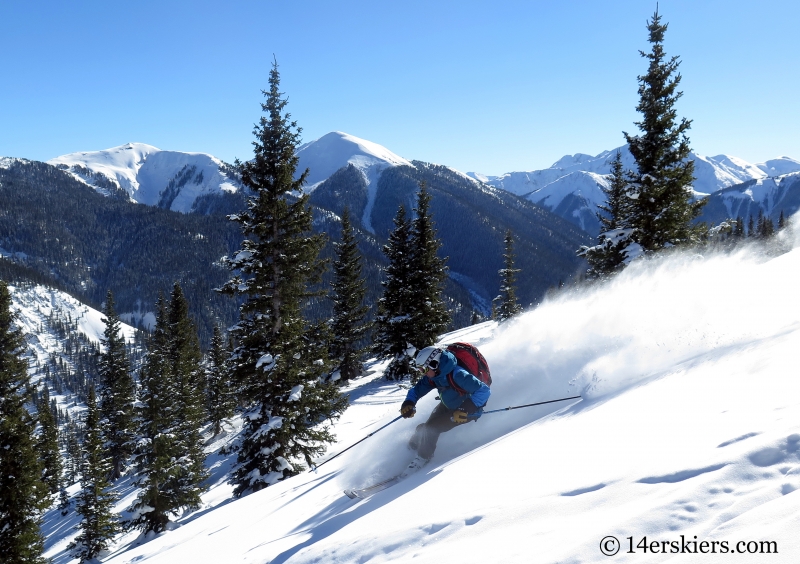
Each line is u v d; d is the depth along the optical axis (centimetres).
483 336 3653
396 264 3244
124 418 4609
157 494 2559
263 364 1692
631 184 1895
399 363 3173
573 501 236
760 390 274
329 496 561
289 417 1673
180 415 2939
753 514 169
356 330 3753
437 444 552
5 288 2334
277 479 1642
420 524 288
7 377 2255
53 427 4125
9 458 1869
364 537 313
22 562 1831
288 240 1711
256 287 1678
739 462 202
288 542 426
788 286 590
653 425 289
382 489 471
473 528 254
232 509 851
